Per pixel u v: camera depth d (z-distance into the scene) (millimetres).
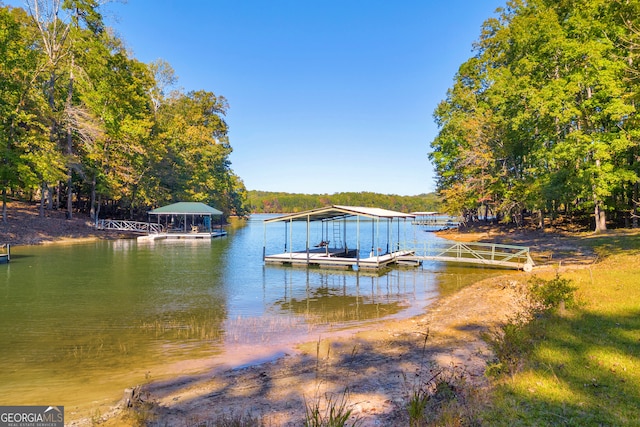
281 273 21938
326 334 10789
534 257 24812
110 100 39188
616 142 26781
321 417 5418
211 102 69875
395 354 8672
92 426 5523
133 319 12266
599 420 4391
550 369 5855
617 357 6254
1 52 29484
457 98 43500
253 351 9391
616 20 22938
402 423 5023
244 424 5328
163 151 47469
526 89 31531
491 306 12578
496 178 39281
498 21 40906
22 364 8516
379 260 22984
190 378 7711
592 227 35594
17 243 31422
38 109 33375
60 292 16062
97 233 40438
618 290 11258
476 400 5113
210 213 46469
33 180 31688
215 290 17016
